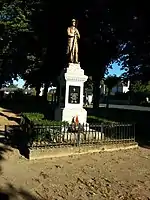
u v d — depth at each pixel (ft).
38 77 127.75
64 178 31.73
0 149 42.01
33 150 38.78
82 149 42.60
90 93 239.30
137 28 73.67
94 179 31.76
